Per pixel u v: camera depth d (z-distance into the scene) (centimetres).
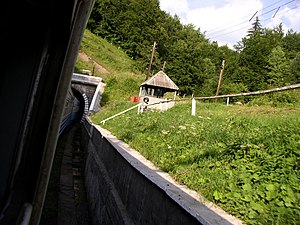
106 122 2003
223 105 2366
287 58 7312
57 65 206
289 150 631
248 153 668
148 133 1156
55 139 210
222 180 531
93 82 4006
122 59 6906
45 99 205
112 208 661
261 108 1916
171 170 647
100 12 8606
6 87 213
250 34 10069
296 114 1434
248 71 6203
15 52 211
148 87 2928
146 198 485
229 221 379
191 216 321
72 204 995
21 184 204
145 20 8544
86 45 6397
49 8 193
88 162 1345
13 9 201
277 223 364
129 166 634
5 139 210
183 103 2491
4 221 182
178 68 6944
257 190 469
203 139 879
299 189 455
